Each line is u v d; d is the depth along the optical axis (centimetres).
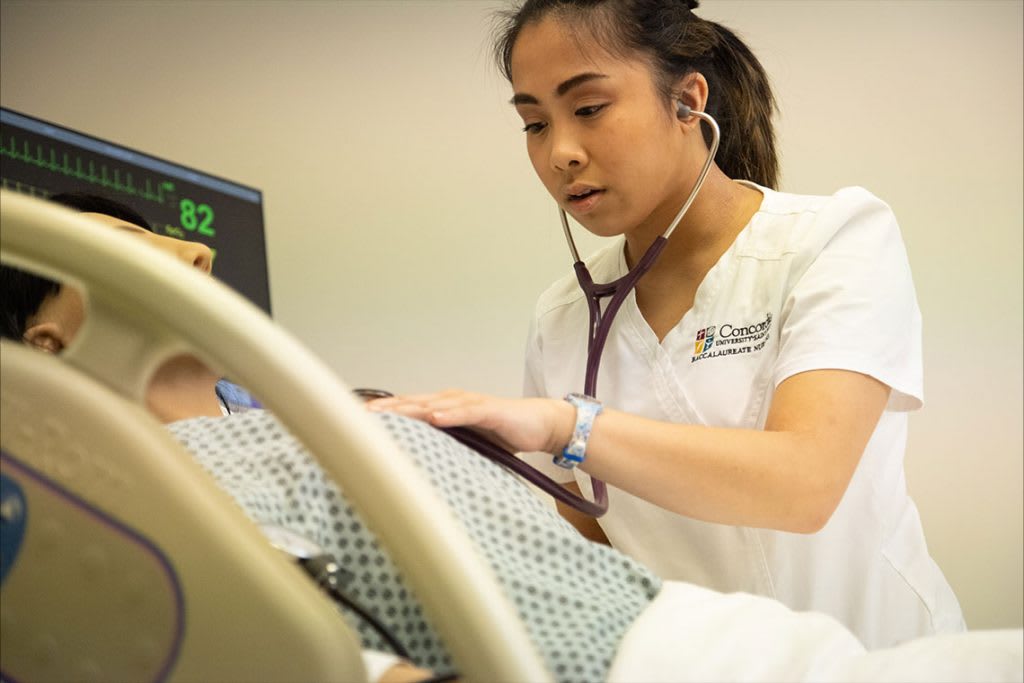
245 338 53
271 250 307
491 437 98
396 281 300
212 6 317
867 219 127
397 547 54
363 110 305
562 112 121
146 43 320
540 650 73
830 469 107
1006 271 270
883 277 122
